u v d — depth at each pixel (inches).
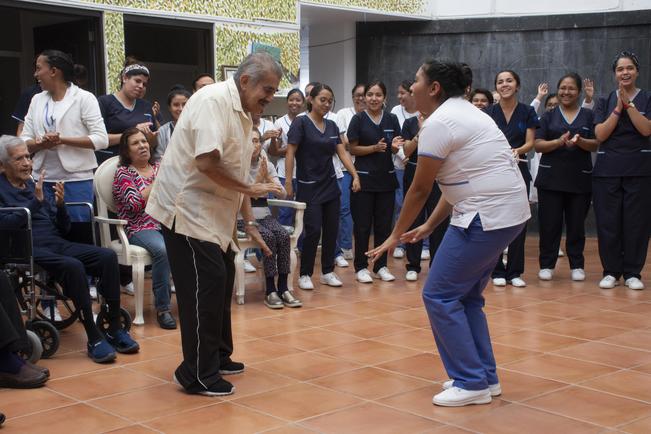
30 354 148.7
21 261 155.1
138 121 219.3
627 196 228.8
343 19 382.6
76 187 201.2
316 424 119.3
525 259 289.3
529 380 141.0
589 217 358.3
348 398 131.6
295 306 205.3
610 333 176.4
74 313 168.2
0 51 324.5
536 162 331.3
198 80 229.8
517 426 118.0
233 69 304.3
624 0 358.0
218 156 124.9
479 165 120.6
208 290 131.3
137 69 216.8
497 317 193.2
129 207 186.2
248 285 237.6
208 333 132.7
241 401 130.4
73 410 126.6
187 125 129.0
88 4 262.1
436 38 386.9
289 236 207.6
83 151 202.1
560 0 369.4
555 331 178.4
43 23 297.1
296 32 326.6
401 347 164.9
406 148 240.4
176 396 133.6
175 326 182.7
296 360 155.3
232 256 143.9
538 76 376.5
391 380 141.7
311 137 223.6
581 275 244.1
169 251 133.9
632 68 217.9
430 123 121.0
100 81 270.7
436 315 126.0
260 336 175.0
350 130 236.8
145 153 190.4
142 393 135.3
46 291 170.1
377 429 117.0
